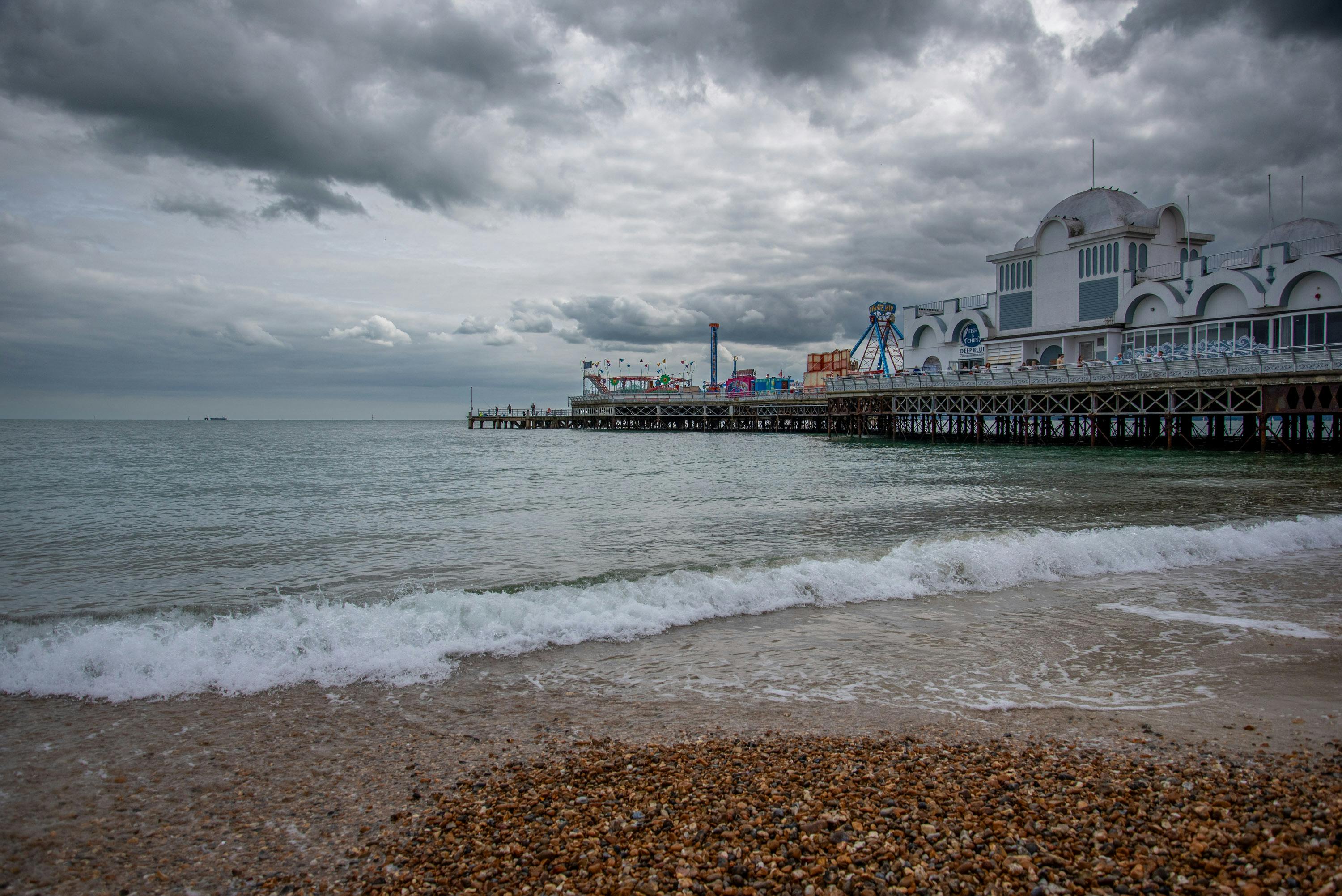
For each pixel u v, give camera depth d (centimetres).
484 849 483
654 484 3014
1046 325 5691
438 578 1320
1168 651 911
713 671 852
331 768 619
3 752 650
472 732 690
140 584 1298
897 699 763
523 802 547
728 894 418
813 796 538
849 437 6962
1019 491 2556
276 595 1212
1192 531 1583
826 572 1245
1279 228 4909
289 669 851
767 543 1628
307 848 496
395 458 5222
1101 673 837
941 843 464
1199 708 729
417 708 750
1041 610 1105
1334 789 538
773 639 969
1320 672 834
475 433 11662
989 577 1278
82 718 725
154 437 10356
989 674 838
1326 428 5166
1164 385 4300
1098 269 5375
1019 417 5584
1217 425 4878
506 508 2255
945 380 5641
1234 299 4500
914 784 554
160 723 713
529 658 896
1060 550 1405
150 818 540
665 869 447
